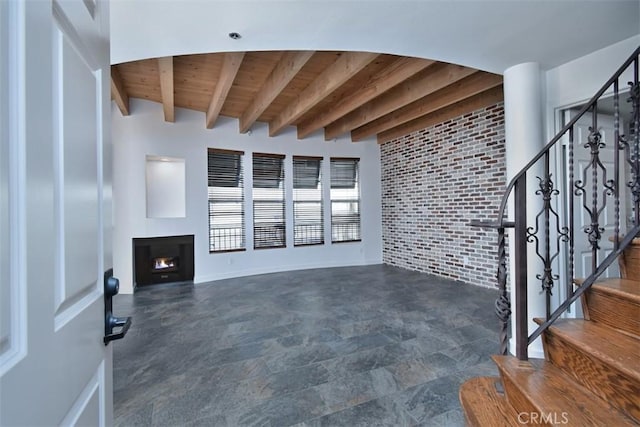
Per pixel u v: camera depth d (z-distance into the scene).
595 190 1.63
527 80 2.39
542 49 2.19
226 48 2.23
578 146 2.59
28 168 0.51
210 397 1.96
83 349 0.73
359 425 1.70
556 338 1.49
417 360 2.42
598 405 1.20
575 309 2.44
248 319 3.41
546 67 2.45
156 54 2.30
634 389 1.12
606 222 2.77
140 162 4.81
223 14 1.83
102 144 0.88
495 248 4.47
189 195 5.18
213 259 5.38
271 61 3.37
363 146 6.73
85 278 0.75
